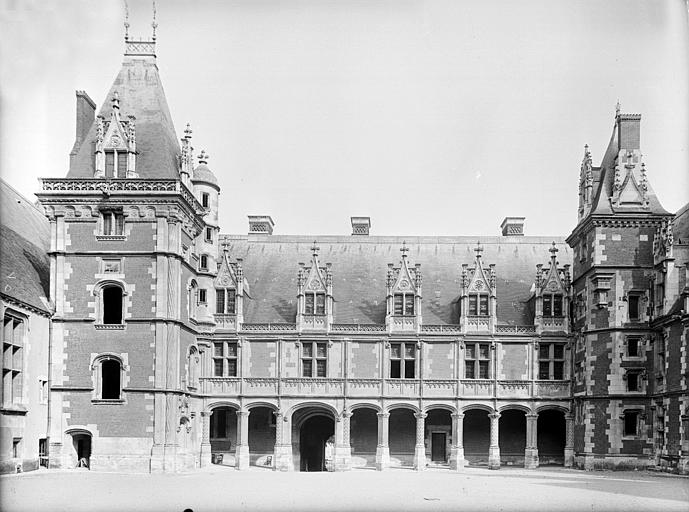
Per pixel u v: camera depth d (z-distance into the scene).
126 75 38.25
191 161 38.34
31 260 34.25
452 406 38.53
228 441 40.59
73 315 33.94
